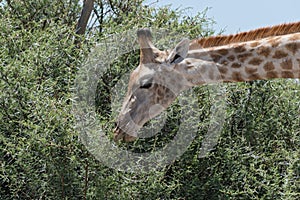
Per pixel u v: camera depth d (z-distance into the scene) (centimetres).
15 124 1541
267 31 1191
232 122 1681
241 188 1588
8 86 1523
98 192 1439
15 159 1499
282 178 1669
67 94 1517
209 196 1558
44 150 1443
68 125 1450
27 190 1514
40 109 1454
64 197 1470
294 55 1151
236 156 1591
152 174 1470
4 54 1596
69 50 1614
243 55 1179
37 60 1608
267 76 1177
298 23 1180
